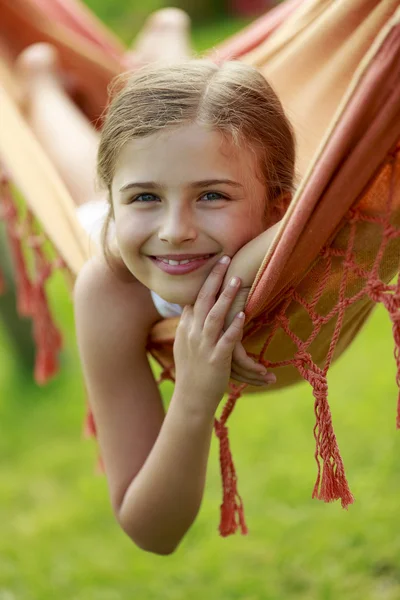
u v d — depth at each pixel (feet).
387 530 12.79
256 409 16.89
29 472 16.79
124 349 7.11
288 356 6.82
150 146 5.77
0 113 10.02
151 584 12.80
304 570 12.50
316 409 6.22
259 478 14.70
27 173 9.34
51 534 14.49
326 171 5.49
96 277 7.09
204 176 5.76
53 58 12.97
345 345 7.50
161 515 6.93
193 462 6.69
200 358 6.24
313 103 8.09
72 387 19.62
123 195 5.97
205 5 39.91
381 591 11.90
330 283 6.26
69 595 12.92
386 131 5.43
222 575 12.68
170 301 6.29
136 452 7.23
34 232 9.71
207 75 6.03
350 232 5.92
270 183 6.22
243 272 6.00
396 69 5.24
